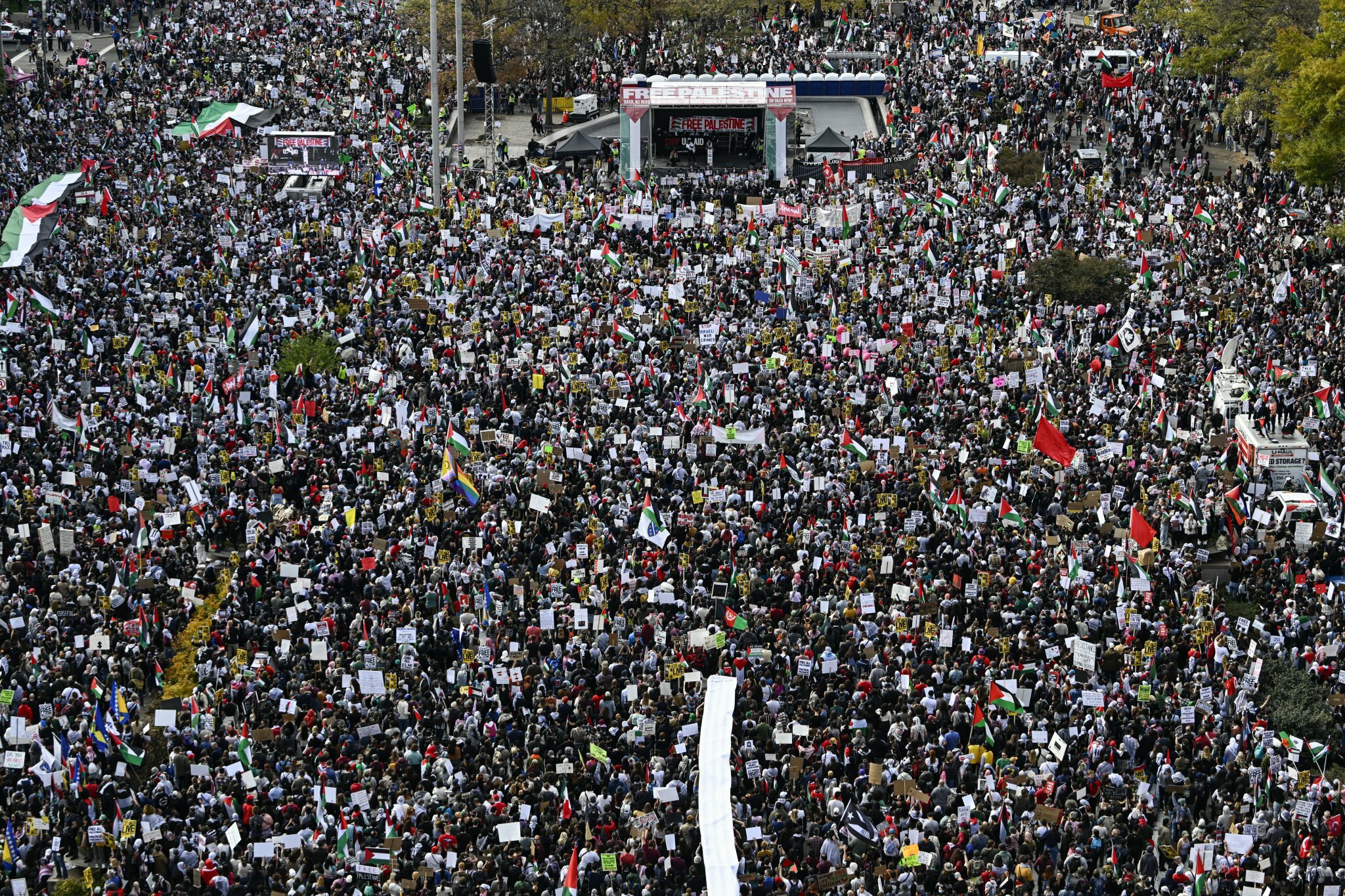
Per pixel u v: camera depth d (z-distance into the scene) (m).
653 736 160.75
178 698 176.62
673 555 194.12
